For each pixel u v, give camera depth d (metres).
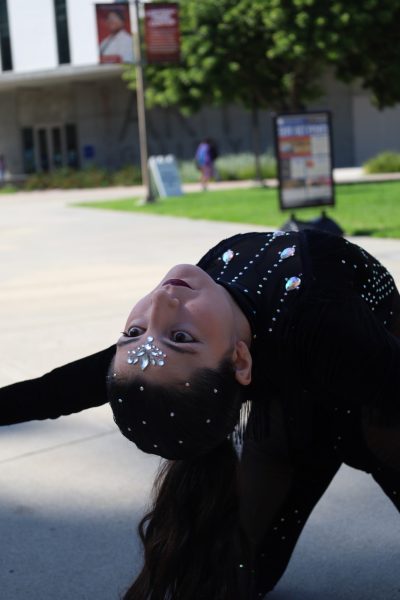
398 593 3.87
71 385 2.57
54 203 29.77
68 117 49.91
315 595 3.87
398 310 3.27
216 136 46.94
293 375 2.69
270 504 3.33
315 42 27.73
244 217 18.62
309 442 3.08
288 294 2.70
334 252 2.90
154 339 2.27
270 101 31.03
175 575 2.54
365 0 27.45
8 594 3.96
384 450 3.03
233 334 2.38
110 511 4.74
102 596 3.92
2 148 51.59
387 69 29.00
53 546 4.39
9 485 5.12
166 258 13.37
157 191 29.22
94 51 45.91
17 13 48.00
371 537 4.36
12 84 49.44
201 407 2.27
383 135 46.12
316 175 16.78
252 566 2.80
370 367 2.58
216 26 28.91
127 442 5.70
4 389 2.60
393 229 14.78
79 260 13.72
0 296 10.88
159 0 30.95
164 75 30.73
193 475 2.53
